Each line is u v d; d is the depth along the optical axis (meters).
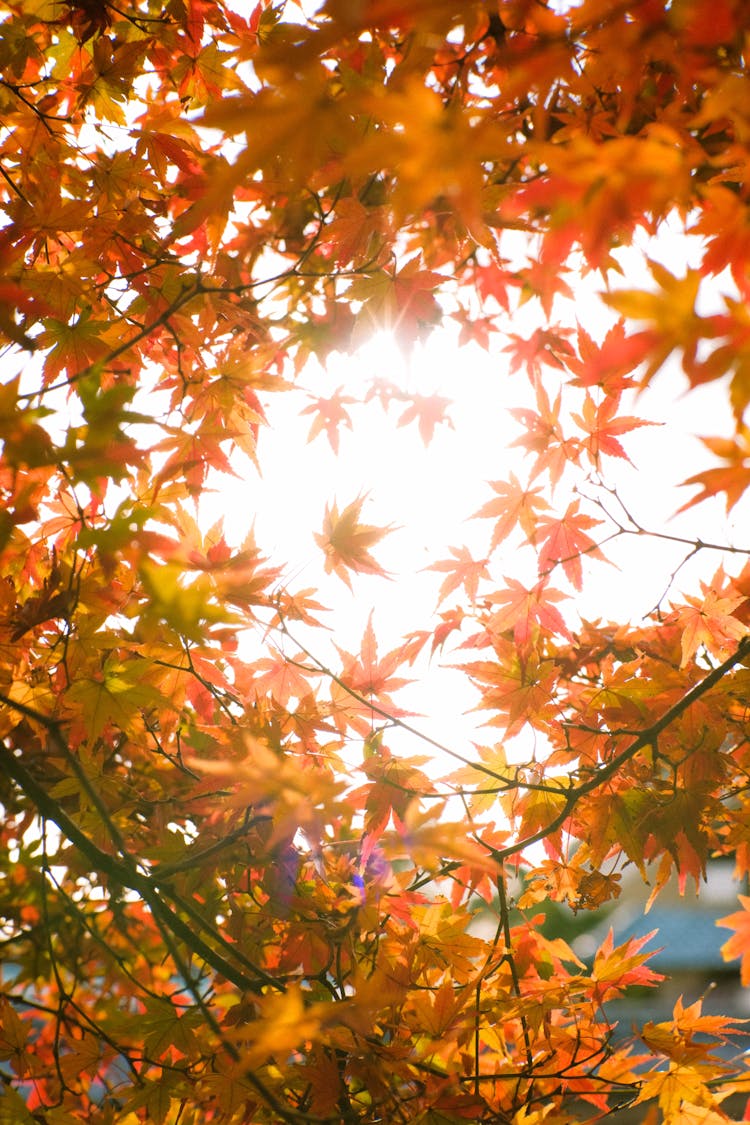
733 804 2.62
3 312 2.32
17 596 2.47
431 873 2.47
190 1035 2.44
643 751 2.54
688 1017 2.46
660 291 1.59
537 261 2.34
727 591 2.53
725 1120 2.41
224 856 2.49
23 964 2.77
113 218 2.50
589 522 2.49
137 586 2.42
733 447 1.83
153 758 2.69
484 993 2.47
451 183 1.54
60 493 2.42
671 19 1.79
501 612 2.53
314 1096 2.37
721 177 2.28
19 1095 2.41
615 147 1.61
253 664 2.52
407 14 1.58
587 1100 2.48
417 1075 2.38
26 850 2.75
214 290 2.38
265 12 2.52
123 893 2.44
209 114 1.55
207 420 2.49
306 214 2.60
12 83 2.53
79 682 2.40
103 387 2.48
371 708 2.47
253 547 2.47
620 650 2.55
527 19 2.02
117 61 2.53
